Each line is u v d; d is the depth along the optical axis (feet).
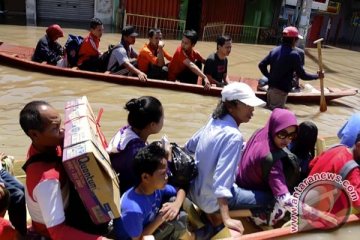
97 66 25.63
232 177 9.21
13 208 8.51
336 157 9.70
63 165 6.91
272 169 9.83
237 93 9.26
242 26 65.16
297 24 57.72
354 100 29.17
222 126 9.45
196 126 19.99
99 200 6.97
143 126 9.00
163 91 24.36
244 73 36.37
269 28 67.82
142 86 24.52
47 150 7.36
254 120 21.52
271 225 10.58
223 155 9.21
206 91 24.47
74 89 22.97
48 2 54.90
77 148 6.75
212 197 9.68
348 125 10.59
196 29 63.52
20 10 54.95
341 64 50.03
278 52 22.52
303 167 11.47
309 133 11.21
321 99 24.72
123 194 8.58
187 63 24.30
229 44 23.97
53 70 24.81
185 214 9.32
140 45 44.47
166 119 20.34
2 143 15.85
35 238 7.65
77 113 8.27
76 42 25.70
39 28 47.67
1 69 25.16
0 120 17.88
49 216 6.88
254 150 10.28
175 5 58.65
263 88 26.22
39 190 6.83
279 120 9.63
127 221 8.09
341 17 81.41
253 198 10.34
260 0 65.77
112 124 18.74
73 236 7.01
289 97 26.04
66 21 55.62
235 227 8.98
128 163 8.95
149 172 7.93
